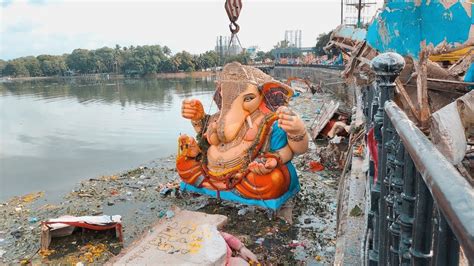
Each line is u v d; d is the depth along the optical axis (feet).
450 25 13.24
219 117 28.78
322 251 22.38
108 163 46.47
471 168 12.76
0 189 36.86
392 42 14.84
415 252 4.45
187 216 22.18
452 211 2.79
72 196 34.12
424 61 14.19
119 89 182.70
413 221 4.85
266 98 28.37
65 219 24.71
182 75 358.64
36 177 41.04
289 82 116.16
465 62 20.03
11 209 31.22
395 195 6.28
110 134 66.08
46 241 23.49
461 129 10.94
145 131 68.59
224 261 18.65
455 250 3.21
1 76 356.38
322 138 51.34
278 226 25.73
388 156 7.23
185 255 18.47
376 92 13.12
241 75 27.94
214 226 20.95
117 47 407.23
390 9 14.52
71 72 384.27
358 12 108.37
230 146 28.14
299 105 88.58
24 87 209.67
